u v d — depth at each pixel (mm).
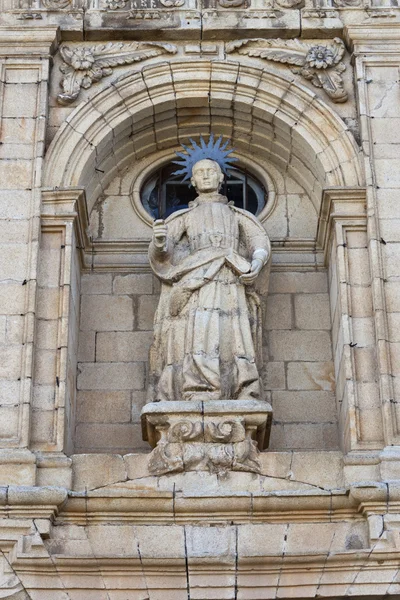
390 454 20531
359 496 20094
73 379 22359
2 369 21250
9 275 21906
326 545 20219
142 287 23391
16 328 21547
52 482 20531
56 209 22484
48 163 22906
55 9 23922
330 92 23516
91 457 20875
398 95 23344
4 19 23766
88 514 20375
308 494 20312
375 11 23969
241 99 23703
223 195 24000
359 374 21422
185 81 23688
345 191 22656
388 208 22438
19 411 20953
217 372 21266
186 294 21938
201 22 23922
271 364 22812
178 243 22859
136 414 22484
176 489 20453
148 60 23844
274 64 23844
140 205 24031
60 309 21781
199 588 19781
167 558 19812
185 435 20734
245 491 20391
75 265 22781
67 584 19766
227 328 21750
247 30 23922
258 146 24266
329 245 23172
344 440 21688
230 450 20719
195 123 24141
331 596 19688
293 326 23109
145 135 24047
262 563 19812
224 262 22141
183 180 24375
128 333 23031
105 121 23375
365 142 22906
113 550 20172
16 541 19891
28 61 23531
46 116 23234
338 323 22266
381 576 19750
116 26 23891
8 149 22828
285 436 22344
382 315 21578
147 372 22734
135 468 20797
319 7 24062
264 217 23906
